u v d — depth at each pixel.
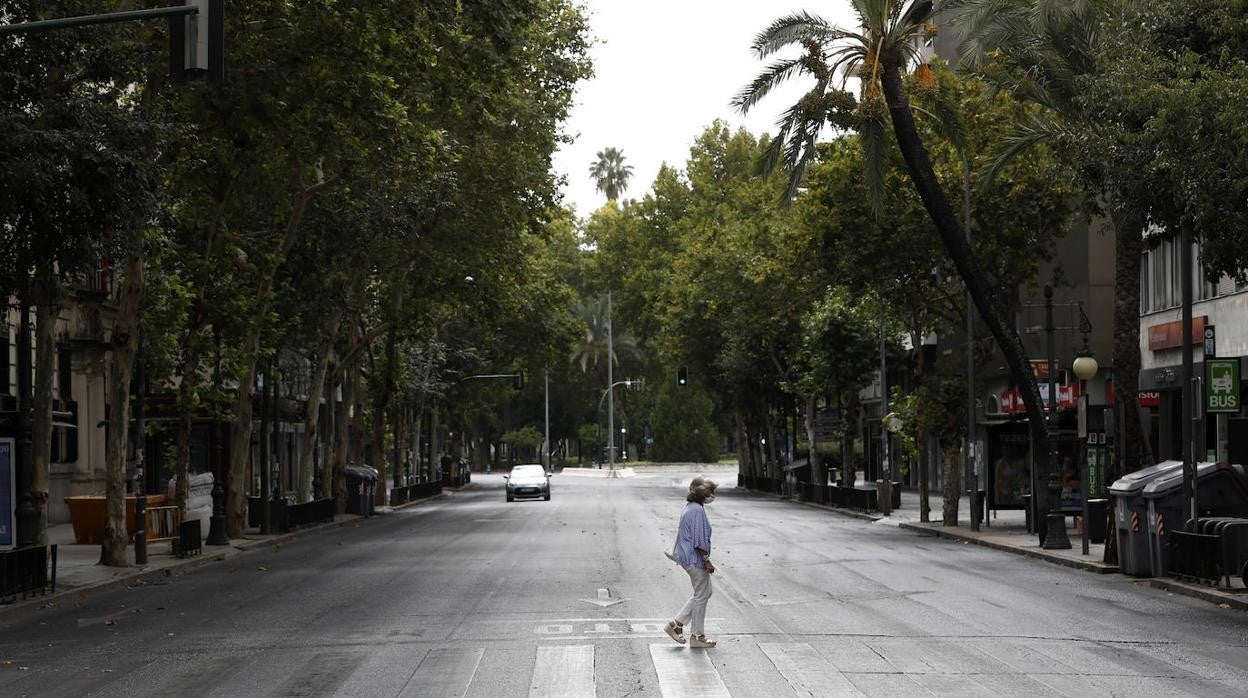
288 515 38.06
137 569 25.45
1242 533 18.89
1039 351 48.38
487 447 139.12
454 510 53.88
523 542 31.70
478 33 25.23
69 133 17.91
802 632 14.93
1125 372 25.27
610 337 109.00
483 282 48.50
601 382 124.81
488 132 38.69
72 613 18.94
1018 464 37.12
